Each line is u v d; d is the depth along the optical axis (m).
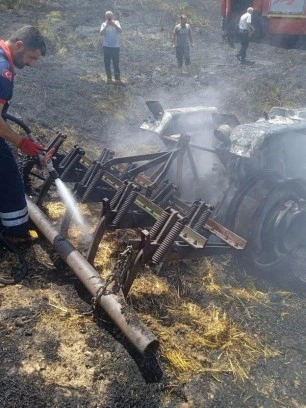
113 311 3.32
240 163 4.77
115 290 3.49
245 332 3.90
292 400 3.33
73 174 5.03
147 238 3.46
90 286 3.56
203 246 3.69
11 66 3.68
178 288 4.23
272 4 16.05
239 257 4.85
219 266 4.77
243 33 14.09
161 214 3.76
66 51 13.68
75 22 17.05
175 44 13.06
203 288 4.37
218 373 3.41
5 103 3.87
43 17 17.23
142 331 3.15
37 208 4.55
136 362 3.28
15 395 2.89
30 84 10.05
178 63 13.24
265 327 4.03
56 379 3.05
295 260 5.07
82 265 3.75
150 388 3.14
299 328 4.09
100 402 2.96
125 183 4.02
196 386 3.25
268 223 4.47
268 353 3.72
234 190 4.84
